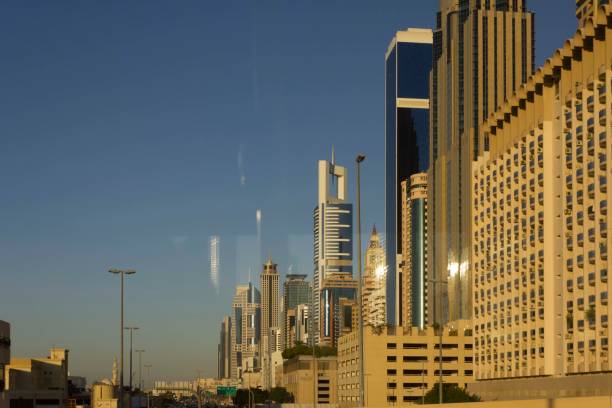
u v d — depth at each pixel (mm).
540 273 139750
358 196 60250
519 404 56312
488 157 167875
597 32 118312
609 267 113812
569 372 125625
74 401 174250
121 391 100062
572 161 127312
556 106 135375
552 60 134625
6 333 144500
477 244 171750
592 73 121438
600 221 117438
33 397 162875
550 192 138125
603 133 117188
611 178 114438
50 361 193250
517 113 154000
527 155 146000
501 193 158500
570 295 126312
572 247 126188
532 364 142375
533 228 143625
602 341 115062
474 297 173000
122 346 101750
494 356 160250
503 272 156625
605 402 45625
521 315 147000
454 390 160125
